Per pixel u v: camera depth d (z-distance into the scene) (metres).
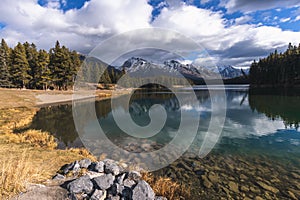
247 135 11.12
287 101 25.27
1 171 3.89
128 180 4.21
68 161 5.80
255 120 15.05
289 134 11.28
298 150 8.62
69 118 17.34
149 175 5.83
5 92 27.80
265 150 8.66
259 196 4.91
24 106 23.05
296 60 53.31
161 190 4.79
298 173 6.26
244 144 9.52
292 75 53.06
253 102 25.42
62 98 33.00
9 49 40.81
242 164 7.05
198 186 5.36
